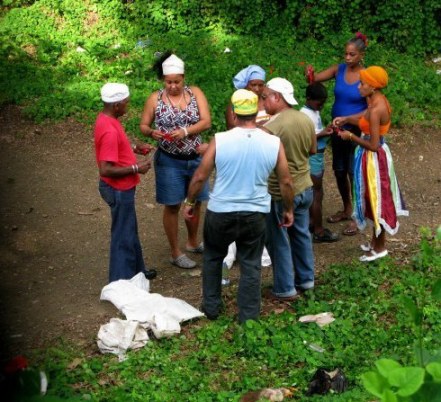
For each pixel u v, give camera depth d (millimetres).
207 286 7008
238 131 6391
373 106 7660
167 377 6109
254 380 6035
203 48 14078
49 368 6121
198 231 9117
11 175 10648
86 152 11344
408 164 11203
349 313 6988
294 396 5840
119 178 7316
